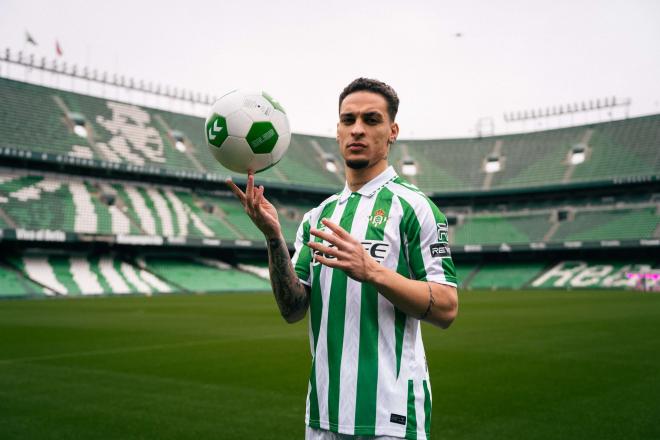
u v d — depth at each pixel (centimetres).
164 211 4544
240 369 938
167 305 2662
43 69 4825
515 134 5975
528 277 4956
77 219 3988
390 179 274
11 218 3716
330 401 253
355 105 266
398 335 252
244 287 4372
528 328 1585
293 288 269
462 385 803
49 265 3906
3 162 4178
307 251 290
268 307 2511
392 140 277
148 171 4359
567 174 5194
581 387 783
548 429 579
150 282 4066
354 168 271
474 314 2089
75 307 2514
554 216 5206
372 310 253
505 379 845
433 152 6066
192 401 707
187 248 4797
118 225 4125
